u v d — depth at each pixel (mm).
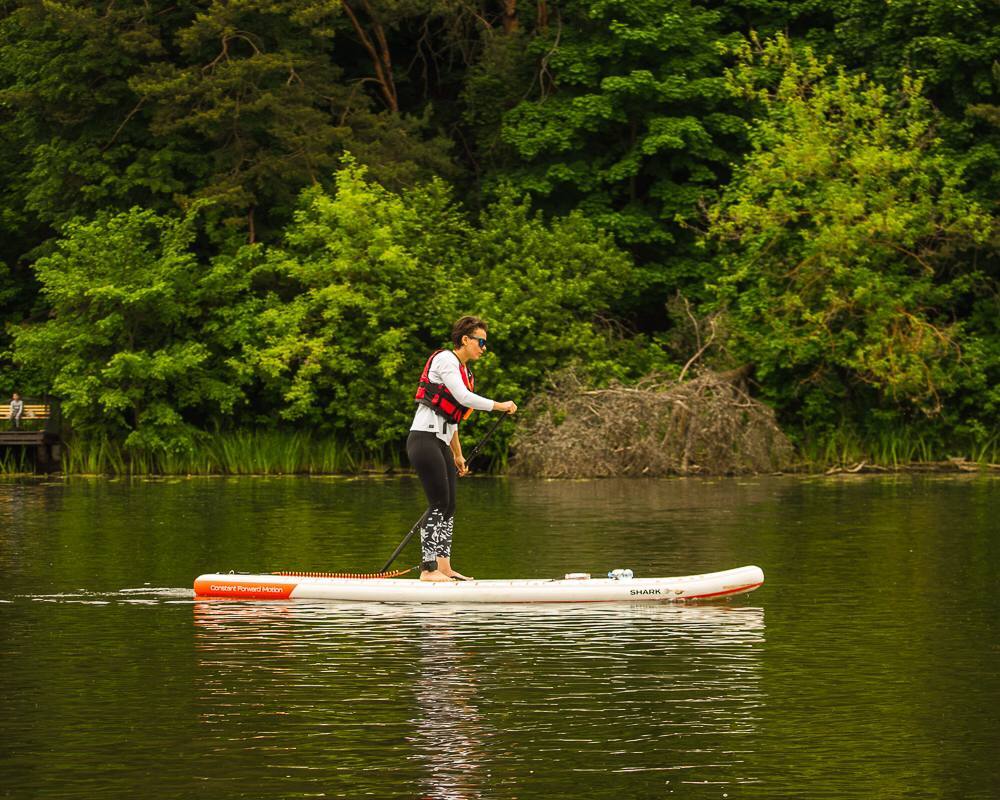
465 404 21969
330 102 63406
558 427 50219
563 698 14820
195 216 56531
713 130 62875
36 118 61281
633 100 63219
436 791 11609
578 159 64625
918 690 15219
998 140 57312
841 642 17891
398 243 56188
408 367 55625
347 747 12922
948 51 56344
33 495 42375
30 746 12984
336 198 56375
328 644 17812
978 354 54344
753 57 64375
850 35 61000
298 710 14297
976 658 16922
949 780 11969
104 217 57312
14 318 65562
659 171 63781
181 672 16109
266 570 24516
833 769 12266
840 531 30703
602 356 55438
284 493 42844
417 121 64562
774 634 18500
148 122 60000
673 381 52250
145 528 31766
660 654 17141
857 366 52781
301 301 55438
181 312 55125
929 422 55812
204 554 26750
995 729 13617
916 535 29922
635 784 11812
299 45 61844
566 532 30578
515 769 12234
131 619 19734
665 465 49688
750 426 50875
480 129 68688
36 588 22531
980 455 55156
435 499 22078
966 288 55531
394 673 16016
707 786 11773
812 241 53812
